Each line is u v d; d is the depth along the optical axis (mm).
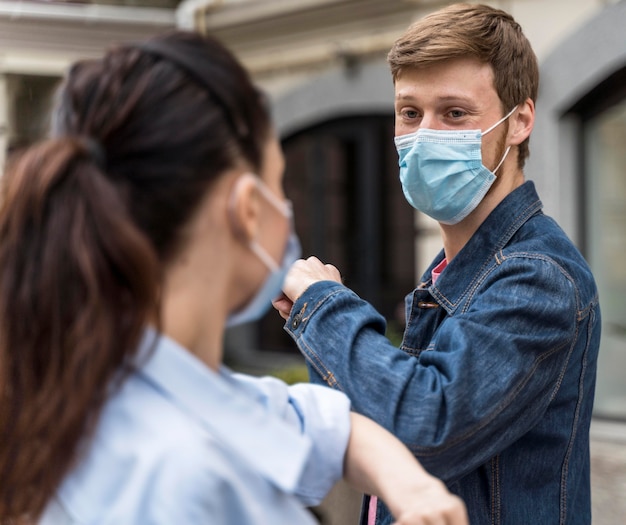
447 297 1489
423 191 1557
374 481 888
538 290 1294
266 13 6801
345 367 1256
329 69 6656
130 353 753
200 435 749
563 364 1326
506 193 1574
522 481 1351
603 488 4453
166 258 788
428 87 1521
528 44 1569
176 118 768
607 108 5254
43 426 733
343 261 7109
